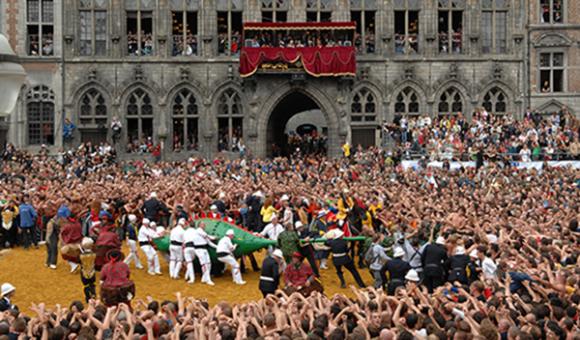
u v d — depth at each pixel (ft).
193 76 175.01
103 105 174.09
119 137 172.96
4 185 105.81
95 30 174.50
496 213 82.53
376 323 41.47
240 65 169.99
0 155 156.87
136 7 175.32
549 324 38.81
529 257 57.98
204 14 175.52
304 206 94.38
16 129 169.58
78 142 172.86
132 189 103.76
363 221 89.20
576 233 68.13
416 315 41.34
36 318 41.24
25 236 92.32
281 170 151.02
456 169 144.46
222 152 175.73
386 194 100.01
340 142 175.01
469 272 61.00
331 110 175.01
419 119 167.94
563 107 176.24
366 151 169.58
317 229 84.07
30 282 76.18
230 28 176.96
